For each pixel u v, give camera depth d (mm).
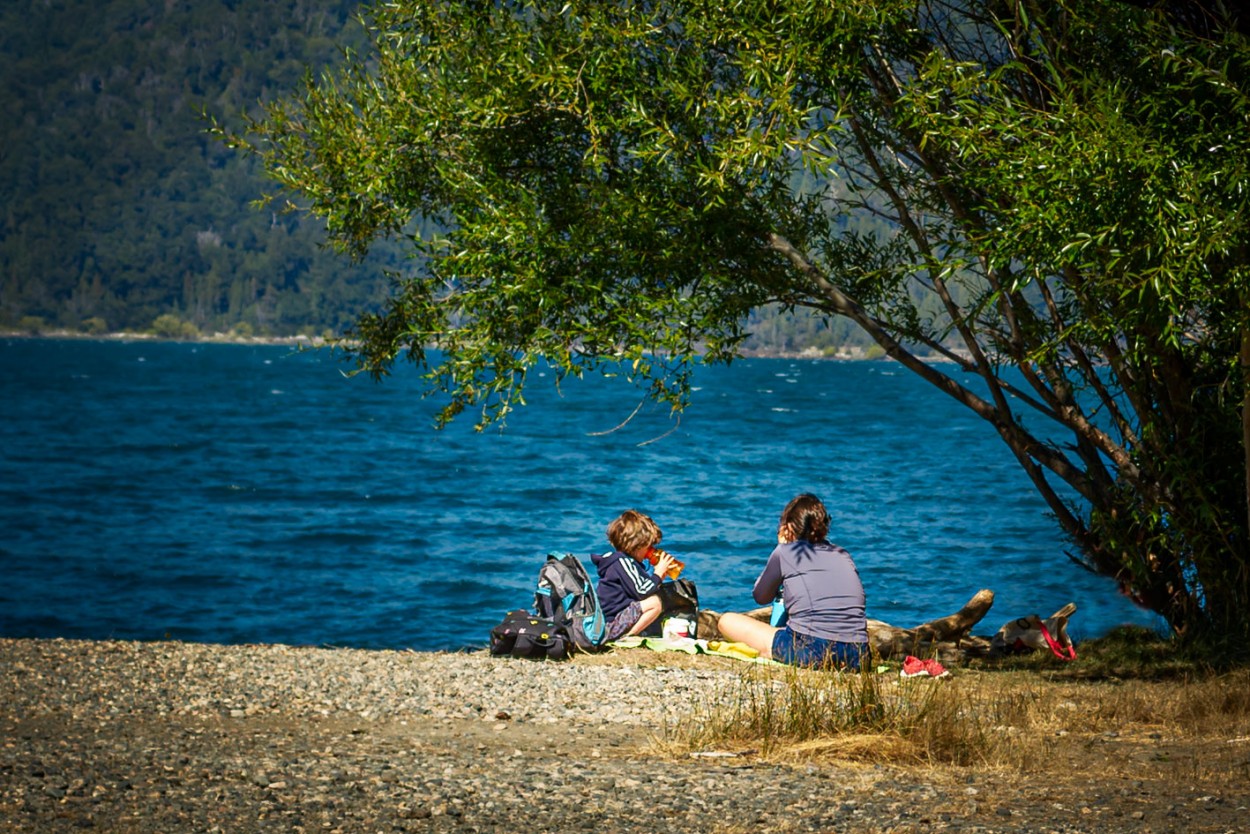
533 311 16203
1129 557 18109
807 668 14719
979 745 10547
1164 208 11883
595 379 185500
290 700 12984
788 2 14547
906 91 14914
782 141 14570
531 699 13148
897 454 70375
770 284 17234
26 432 86812
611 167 16828
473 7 17125
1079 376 18219
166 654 15680
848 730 11031
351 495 52125
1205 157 12359
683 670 15086
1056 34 14688
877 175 18219
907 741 10602
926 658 17438
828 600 15242
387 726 11836
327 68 17984
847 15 14305
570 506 47875
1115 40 14242
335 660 15508
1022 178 12844
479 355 16484
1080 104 13633
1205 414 16375
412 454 71750
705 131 15758
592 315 16328
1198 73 12016
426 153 17984
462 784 9148
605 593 17141
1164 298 11734
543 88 16422
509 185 16875
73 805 8312
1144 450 17219
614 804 8547
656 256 16391
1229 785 9039
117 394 143500
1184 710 12422
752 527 40812
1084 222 12219
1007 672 16391
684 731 11344
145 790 8789
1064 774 9680
